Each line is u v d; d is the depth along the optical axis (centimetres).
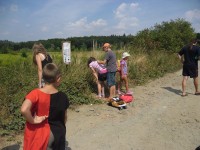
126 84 452
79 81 422
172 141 265
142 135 279
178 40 1070
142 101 412
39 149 154
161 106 383
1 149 245
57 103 160
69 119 325
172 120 323
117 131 289
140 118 331
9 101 333
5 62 605
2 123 288
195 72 443
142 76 602
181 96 445
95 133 283
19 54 842
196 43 436
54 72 161
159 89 509
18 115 302
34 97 155
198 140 267
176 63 899
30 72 448
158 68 730
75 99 384
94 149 248
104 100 405
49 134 157
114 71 405
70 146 253
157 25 1171
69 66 453
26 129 159
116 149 248
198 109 365
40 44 270
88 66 422
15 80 395
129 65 600
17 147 251
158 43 1030
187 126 303
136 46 931
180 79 634
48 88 162
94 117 334
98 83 414
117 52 687
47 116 158
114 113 350
